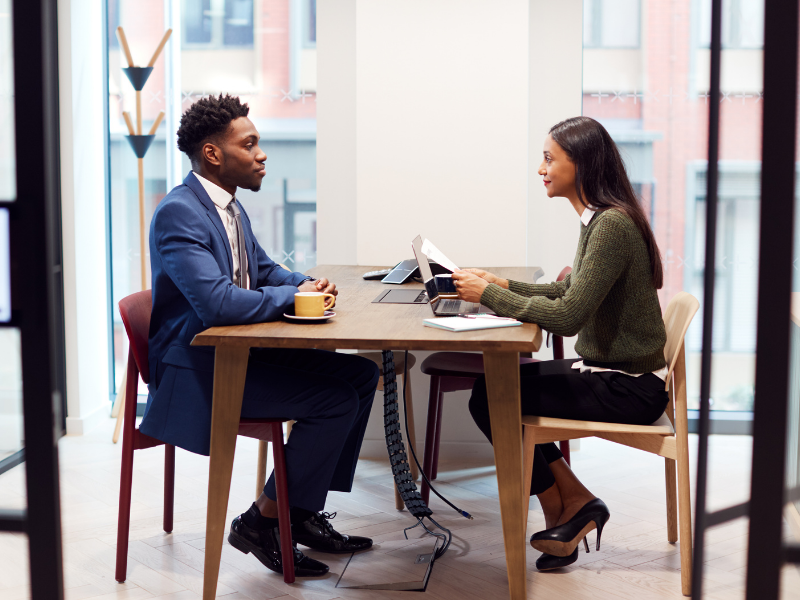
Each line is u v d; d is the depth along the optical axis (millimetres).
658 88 3447
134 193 3791
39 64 1246
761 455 1258
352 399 2047
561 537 2109
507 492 1849
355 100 3264
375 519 2586
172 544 2371
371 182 3199
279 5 3561
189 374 2027
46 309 1288
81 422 3551
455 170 3170
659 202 3518
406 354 2736
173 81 3670
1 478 1332
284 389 2014
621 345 2047
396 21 3121
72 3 3410
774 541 1266
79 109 3506
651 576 2158
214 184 2205
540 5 3186
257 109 3629
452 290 2328
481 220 3182
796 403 1783
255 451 3305
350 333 1798
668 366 2135
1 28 1254
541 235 3312
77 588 2076
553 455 2225
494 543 2379
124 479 2113
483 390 2168
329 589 2072
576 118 2148
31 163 1266
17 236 1279
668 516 2387
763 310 1239
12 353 1308
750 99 2514
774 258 1229
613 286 2041
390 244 3221
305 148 3627
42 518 1324
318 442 2037
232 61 3619
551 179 2145
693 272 3535
